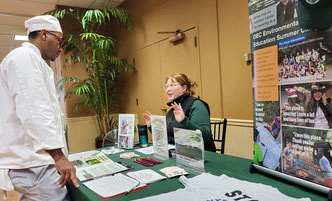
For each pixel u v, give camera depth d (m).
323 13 0.74
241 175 1.08
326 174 0.78
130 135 1.86
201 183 0.99
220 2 2.80
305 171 0.85
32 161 1.24
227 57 2.79
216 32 2.87
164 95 3.84
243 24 2.55
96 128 4.75
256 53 1.04
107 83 4.51
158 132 1.56
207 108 1.82
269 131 1.00
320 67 0.78
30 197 1.28
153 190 0.99
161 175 1.14
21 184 1.23
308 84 0.82
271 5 0.95
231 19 2.69
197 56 3.17
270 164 1.00
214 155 1.48
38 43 1.43
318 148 0.80
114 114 5.12
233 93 2.78
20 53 1.23
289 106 0.90
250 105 2.59
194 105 1.76
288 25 0.88
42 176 1.25
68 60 4.18
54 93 1.45
